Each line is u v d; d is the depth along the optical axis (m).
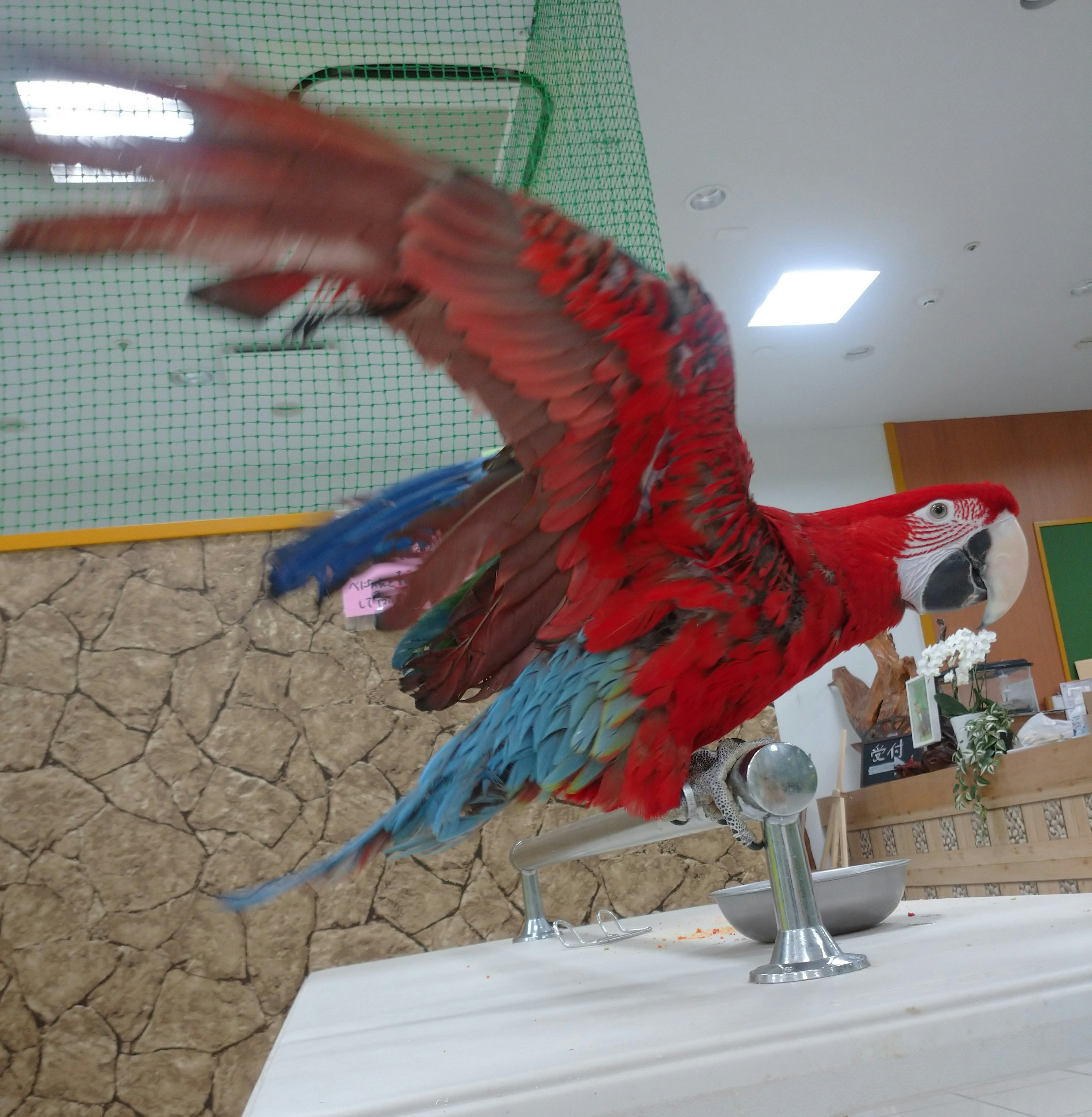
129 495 3.25
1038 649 4.66
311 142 0.41
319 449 3.23
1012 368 4.45
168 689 2.66
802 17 2.36
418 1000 1.07
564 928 1.48
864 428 4.87
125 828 2.56
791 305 3.75
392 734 2.69
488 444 2.93
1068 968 0.54
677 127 2.71
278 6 2.09
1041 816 2.79
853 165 2.95
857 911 1.01
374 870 2.59
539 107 2.17
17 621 2.66
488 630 0.82
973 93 2.70
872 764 3.91
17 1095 2.38
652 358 0.60
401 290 0.50
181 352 2.96
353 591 2.71
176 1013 2.46
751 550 0.77
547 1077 0.49
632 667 0.76
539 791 0.83
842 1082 0.48
